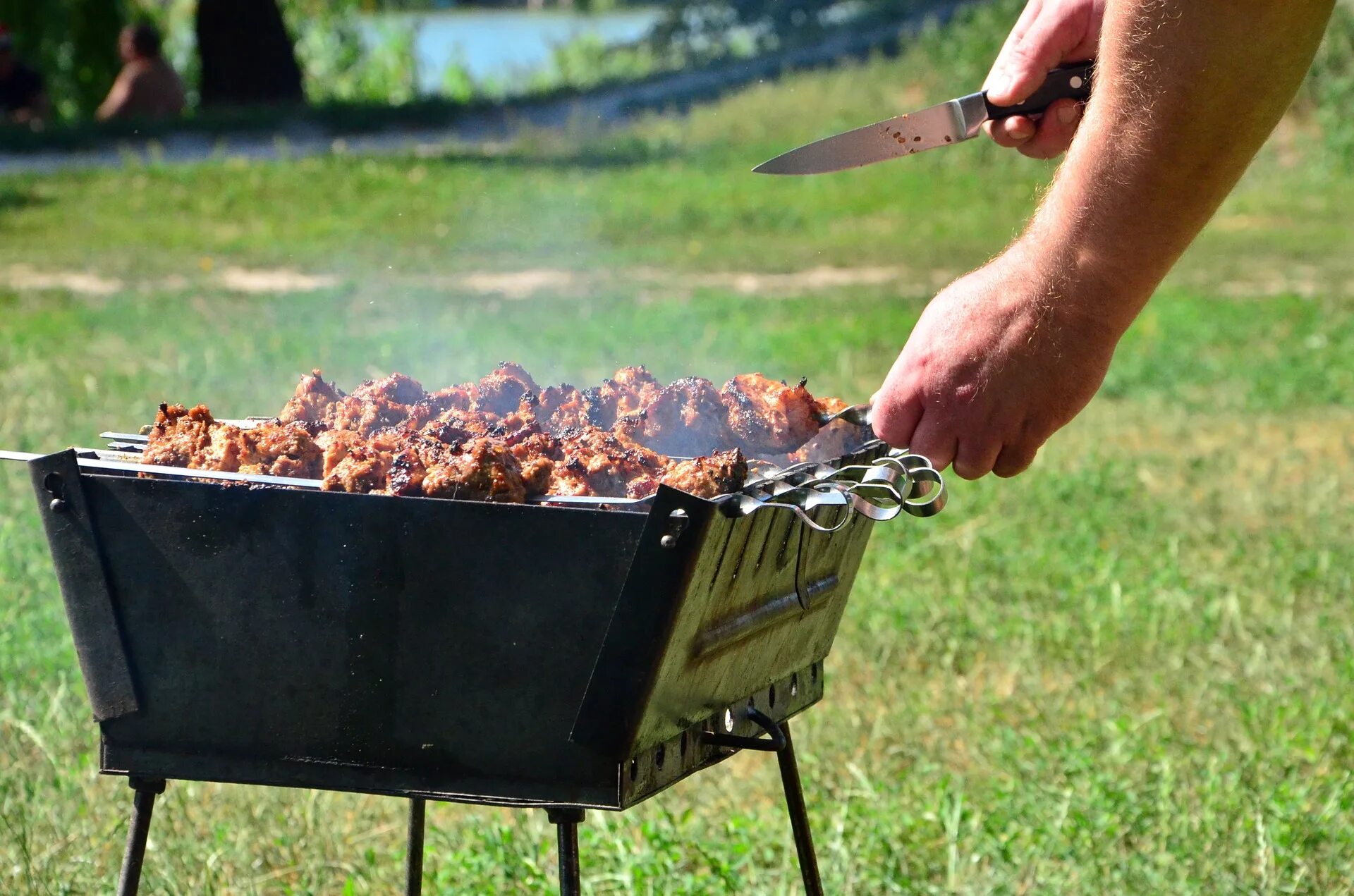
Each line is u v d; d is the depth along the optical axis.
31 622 4.41
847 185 16.14
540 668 1.97
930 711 4.14
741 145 18.33
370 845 3.39
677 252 12.93
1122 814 3.41
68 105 21.95
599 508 1.96
